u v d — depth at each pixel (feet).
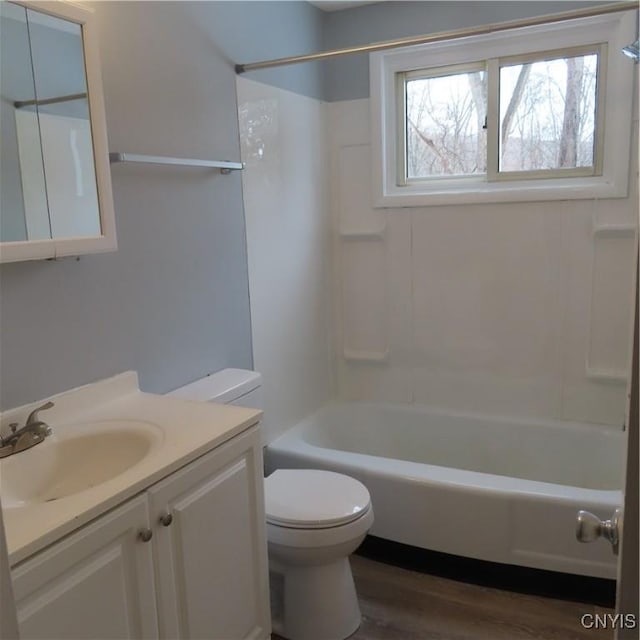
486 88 9.37
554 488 7.20
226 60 7.82
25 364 5.36
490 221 9.55
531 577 7.51
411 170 10.27
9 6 4.91
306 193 9.88
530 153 9.33
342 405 10.82
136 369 6.57
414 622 6.89
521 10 8.83
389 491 7.84
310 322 10.25
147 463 4.59
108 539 4.11
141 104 6.50
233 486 5.40
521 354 9.72
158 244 6.82
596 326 9.16
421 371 10.52
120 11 6.20
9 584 2.12
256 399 7.66
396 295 10.46
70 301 5.76
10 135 5.01
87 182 5.40
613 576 6.90
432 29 9.45
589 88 8.82
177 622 4.80
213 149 7.65
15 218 4.99
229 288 8.09
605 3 8.36
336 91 10.30
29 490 4.88
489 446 9.99
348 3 9.73
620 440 9.00
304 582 6.62
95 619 4.05
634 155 8.47
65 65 5.24
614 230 8.75
